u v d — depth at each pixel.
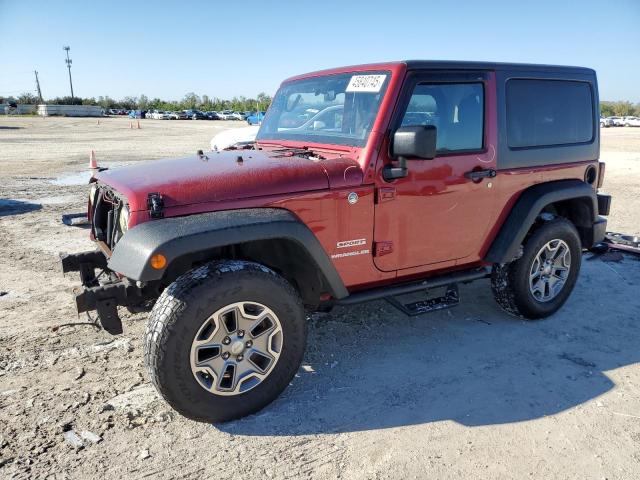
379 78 3.52
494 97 3.93
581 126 4.63
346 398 3.37
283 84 4.57
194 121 66.69
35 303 4.88
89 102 105.38
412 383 3.55
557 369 3.75
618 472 2.71
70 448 2.84
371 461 2.78
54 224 8.12
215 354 2.98
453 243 3.91
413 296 5.00
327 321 4.51
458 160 3.76
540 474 2.69
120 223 3.24
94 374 3.61
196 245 2.74
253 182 3.11
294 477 2.66
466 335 4.29
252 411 3.13
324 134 3.83
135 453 2.82
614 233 6.78
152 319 2.83
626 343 4.17
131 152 20.23
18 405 3.23
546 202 4.18
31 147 22.20
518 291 4.33
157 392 3.20
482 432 3.03
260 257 3.43
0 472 2.64
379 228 3.51
